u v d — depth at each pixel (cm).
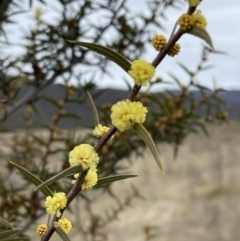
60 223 10
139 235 94
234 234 98
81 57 32
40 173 31
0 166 36
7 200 30
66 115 31
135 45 34
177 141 34
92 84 31
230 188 121
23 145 36
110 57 10
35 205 30
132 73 10
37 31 30
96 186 11
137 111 10
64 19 31
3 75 28
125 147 32
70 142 31
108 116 30
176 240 95
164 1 34
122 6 32
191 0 9
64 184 28
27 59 30
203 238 97
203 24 9
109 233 93
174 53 10
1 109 30
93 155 10
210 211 108
